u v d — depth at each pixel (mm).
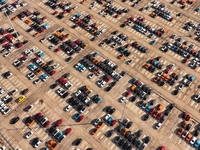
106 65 111500
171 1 139500
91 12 135375
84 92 102375
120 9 136500
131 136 89625
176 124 93250
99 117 95938
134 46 118500
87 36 123938
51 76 108625
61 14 133500
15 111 98312
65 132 91750
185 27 125875
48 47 119562
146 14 133375
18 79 108062
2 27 128750
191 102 99188
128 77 107438
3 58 116125
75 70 110562
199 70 109062
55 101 100938
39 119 94750
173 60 112875
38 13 134750
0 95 102938
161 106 97312
